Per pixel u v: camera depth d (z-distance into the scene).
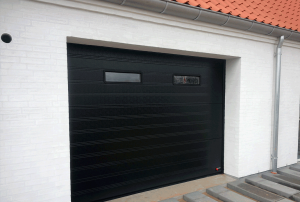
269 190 3.62
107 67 3.29
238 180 4.00
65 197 2.71
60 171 2.66
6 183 2.38
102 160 3.33
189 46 3.52
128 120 3.53
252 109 4.32
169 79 3.89
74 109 3.08
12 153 2.39
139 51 3.55
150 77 3.69
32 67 2.45
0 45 2.29
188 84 4.12
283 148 4.80
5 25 2.30
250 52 4.20
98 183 3.31
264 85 4.43
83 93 3.13
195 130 4.23
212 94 4.40
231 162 4.38
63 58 2.62
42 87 2.52
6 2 2.29
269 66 4.46
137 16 3.00
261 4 4.88
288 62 4.74
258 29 3.88
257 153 4.45
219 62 4.45
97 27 2.79
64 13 2.59
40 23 2.47
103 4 2.71
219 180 4.21
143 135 3.68
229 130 4.40
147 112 3.70
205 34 3.67
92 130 3.23
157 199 3.46
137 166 3.65
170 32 3.33
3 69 2.31
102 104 3.29
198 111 4.25
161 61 3.78
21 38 2.38
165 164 3.93
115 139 3.42
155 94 3.76
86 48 3.11
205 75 4.30
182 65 4.01
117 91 3.41
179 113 4.04
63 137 2.66
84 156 3.19
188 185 3.99
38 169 2.53
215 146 4.49
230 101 4.36
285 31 4.17
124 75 3.47
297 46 4.78
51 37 2.53
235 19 3.54
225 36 3.88
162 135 3.87
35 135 2.50
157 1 2.84
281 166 4.80
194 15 3.20
